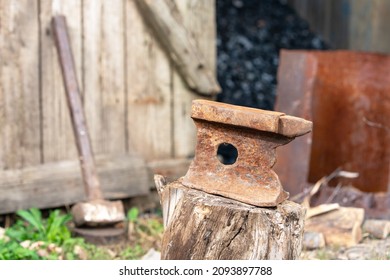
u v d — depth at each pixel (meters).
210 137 3.46
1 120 5.14
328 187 5.43
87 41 5.39
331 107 5.64
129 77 5.58
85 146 5.07
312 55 5.48
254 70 8.34
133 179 5.59
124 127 5.60
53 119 5.32
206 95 5.86
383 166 5.76
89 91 5.44
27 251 4.39
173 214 3.48
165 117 5.75
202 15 5.73
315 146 5.61
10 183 5.15
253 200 3.35
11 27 5.11
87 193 5.00
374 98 5.73
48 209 5.38
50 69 5.27
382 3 7.93
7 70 5.13
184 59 5.64
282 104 5.57
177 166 5.81
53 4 5.25
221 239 3.36
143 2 5.48
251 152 3.38
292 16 9.53
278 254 3.32
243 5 9.55
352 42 8.42
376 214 5.29
